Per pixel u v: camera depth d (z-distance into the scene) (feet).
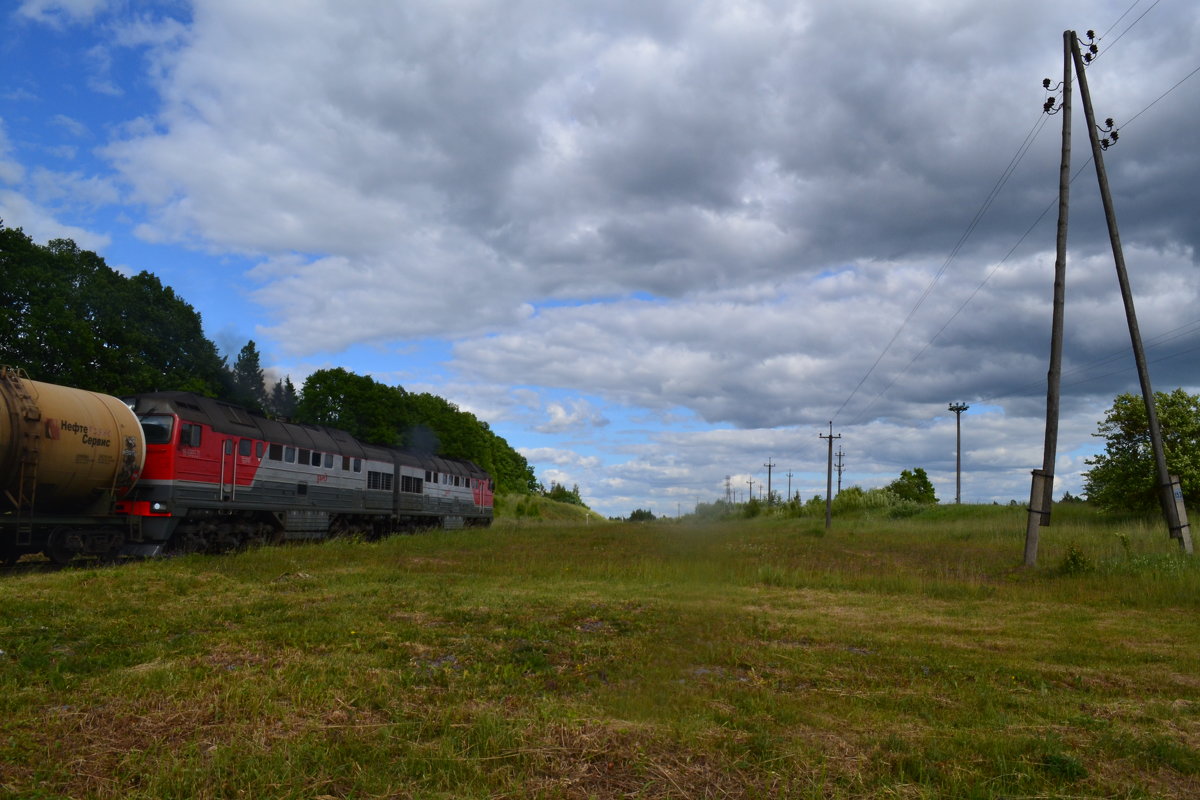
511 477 330.54
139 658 25.05
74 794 14.20
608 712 19.66
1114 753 17.72
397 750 16.57
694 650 27.86
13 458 49.85
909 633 34.40
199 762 15.39
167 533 63.26
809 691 22.98
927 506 161.58
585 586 48.01
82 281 110.93
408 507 113.91
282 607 35.99
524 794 14.35
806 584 53.26
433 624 32.45
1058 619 39.73
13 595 37.24
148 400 65.77
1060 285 65.00
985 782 15.48
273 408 214.69
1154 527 88.38
